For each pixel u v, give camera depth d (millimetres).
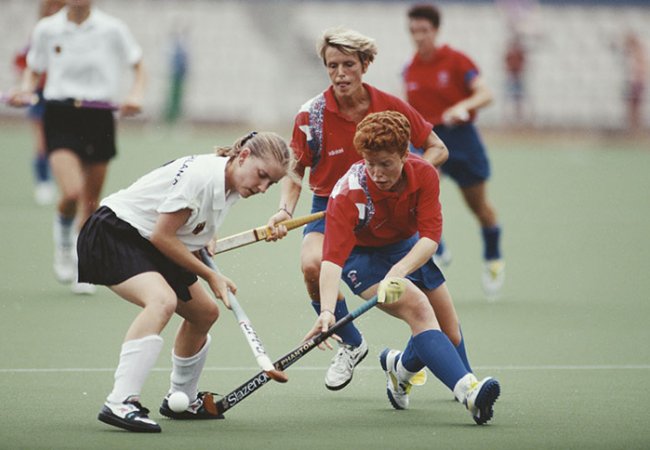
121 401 18969
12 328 29688
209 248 20688
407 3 128625
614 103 124812
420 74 36969
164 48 122625
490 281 36094
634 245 48469
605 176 79375
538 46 126312
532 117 118938
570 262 43906
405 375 20938
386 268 21219
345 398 22453
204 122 112812
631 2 131250
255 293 36062
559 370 25312
